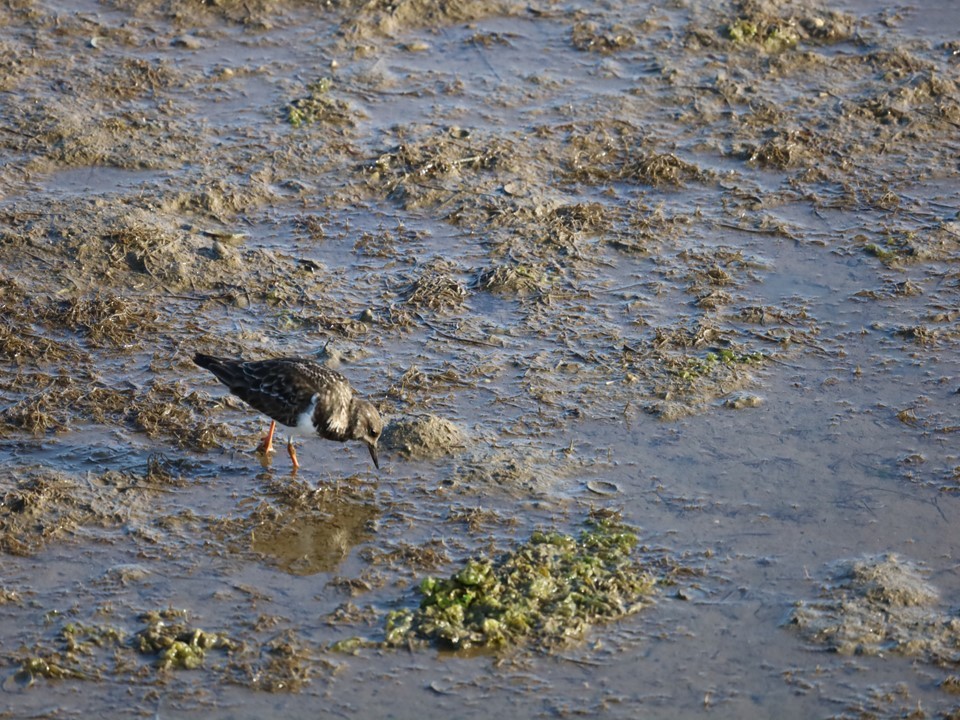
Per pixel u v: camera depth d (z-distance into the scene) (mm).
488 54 22578
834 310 17141
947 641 12008
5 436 14211
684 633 12070
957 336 16672
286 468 14078
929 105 21547
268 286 17047
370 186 19188
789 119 21156
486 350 16156
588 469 14219
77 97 20484
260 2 23172
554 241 18266
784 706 11359
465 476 13969
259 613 12094
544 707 11227
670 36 23000
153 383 15141
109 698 11133
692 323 16781
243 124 20312
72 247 17281
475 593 12211
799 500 13852
